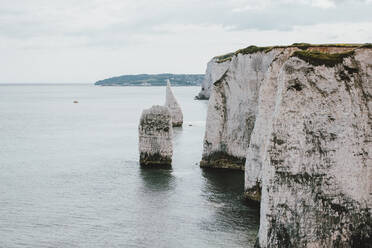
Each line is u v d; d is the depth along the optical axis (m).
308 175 23.12
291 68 24.00
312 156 23.11
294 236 23.22
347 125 23.19
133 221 32.97
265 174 24.22
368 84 23.78
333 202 23.00
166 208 35.91
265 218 24.02
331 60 23.89
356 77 23.75
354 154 23.08
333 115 23.28
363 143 23.17
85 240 29.45
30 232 30.94
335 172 23.00
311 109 23.36
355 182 23.06
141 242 29.05
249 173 37.84
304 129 23.28
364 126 23.25
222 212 34.62
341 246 23.12
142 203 37.38
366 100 23.53
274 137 23.64
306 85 23.58
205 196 39.22
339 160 23.00
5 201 38.22
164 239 29.45
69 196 39.72
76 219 33.56
